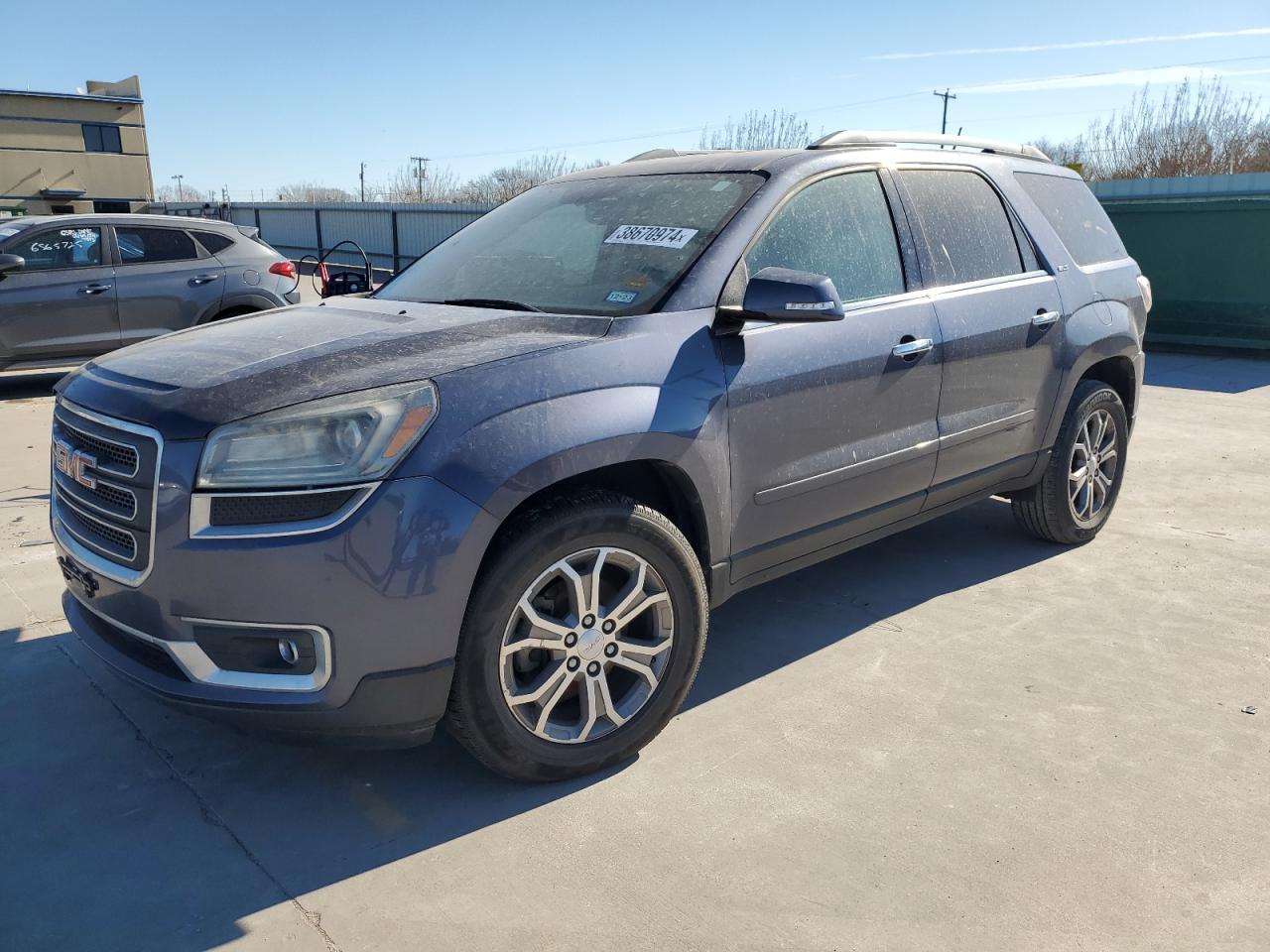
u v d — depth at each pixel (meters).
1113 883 2.37
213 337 3.01
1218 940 2.19
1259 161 30.83
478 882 2.40
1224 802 2.69
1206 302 10.41
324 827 2.62
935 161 3.96
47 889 2.37
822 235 3.41
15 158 45.94
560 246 3.47
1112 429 4.74
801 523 3.32
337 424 2.38
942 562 4.56
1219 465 6.23
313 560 2.33
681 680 2.94
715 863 2.46
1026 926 2.23
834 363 3.27
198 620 2.41
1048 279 4.25
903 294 3.63
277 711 2.41
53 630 3.81
